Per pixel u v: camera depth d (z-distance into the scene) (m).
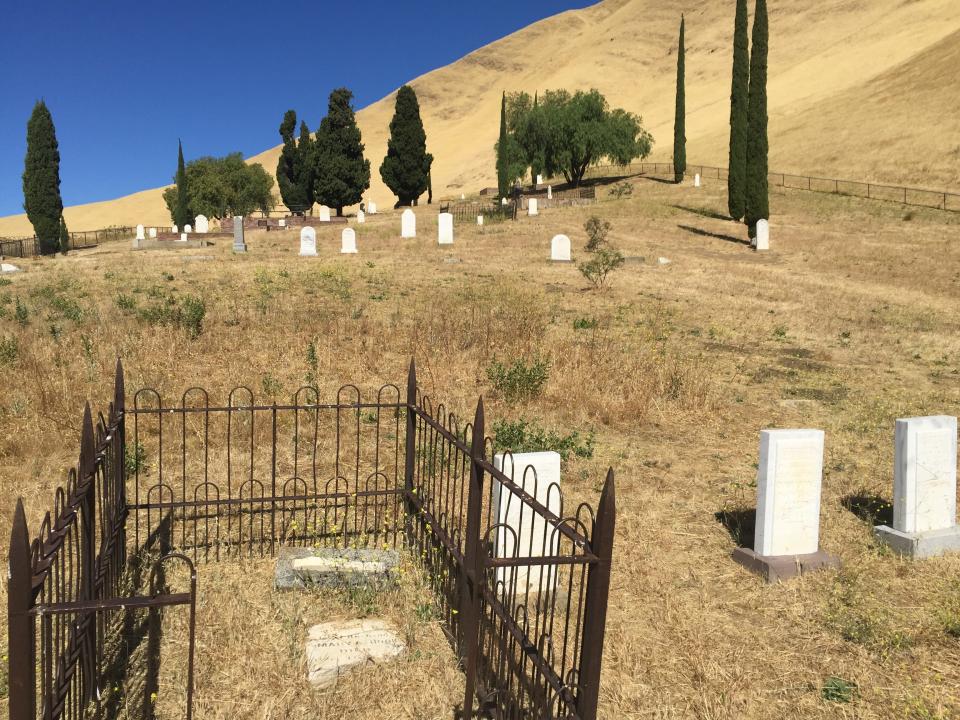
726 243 35.84
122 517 5.89
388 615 5.36
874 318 20.64
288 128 66.44
